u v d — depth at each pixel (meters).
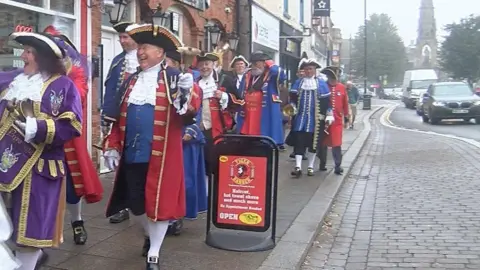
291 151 12.88
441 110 23.34
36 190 3.71
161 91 4.46
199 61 6.47
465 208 7.46
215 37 13.65
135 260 4.95
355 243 6.02
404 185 9.20
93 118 8.76
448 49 56.47
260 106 8.77
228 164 5.55
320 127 9.30
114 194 4.71
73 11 8.48
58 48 3.78
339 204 7.89
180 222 5.83
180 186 4.61
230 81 6.96
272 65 8.79
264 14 18.95
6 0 7.45
